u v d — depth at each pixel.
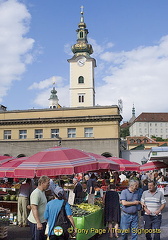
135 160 44.31
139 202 8.50
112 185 11.49
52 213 6.57
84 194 14.48
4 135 45.50
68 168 9.88
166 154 21.38
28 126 44.75
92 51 72.88
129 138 88.06
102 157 14.56
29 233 11.30
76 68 69.12
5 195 14.29
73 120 43.41
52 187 10.36
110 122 42.69
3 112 46.03
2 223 9.85
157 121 154.38
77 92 68.25
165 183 23.98
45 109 44.91
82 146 42.78
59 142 40.66
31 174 9.90
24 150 44.19
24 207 12.66
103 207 11.98
